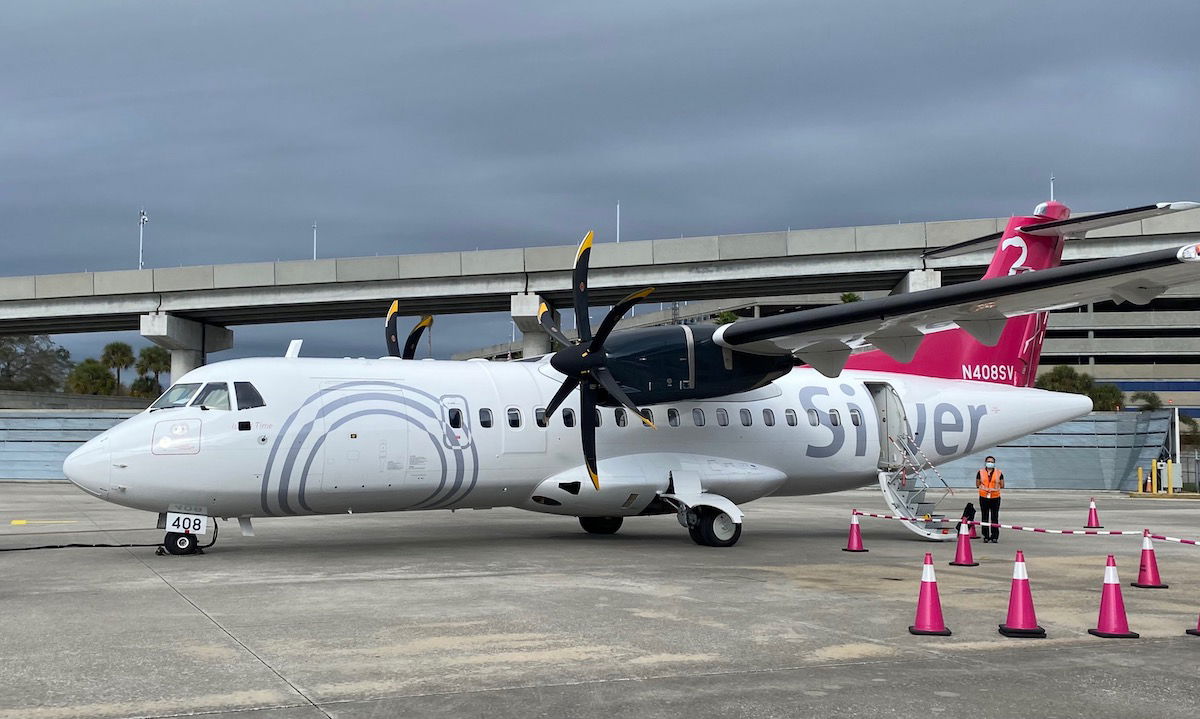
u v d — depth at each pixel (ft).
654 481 48.96
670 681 20.59
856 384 57.11
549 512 50.03
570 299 151.74
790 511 78.38
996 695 19.75
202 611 28.63
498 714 18.11
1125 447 131.03
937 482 130.21
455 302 158.51
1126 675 21.53
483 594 32.17
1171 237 124.98
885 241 132.87
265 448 41.68
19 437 146.72
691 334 48.60
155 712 18.04
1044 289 39.09
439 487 45.39
